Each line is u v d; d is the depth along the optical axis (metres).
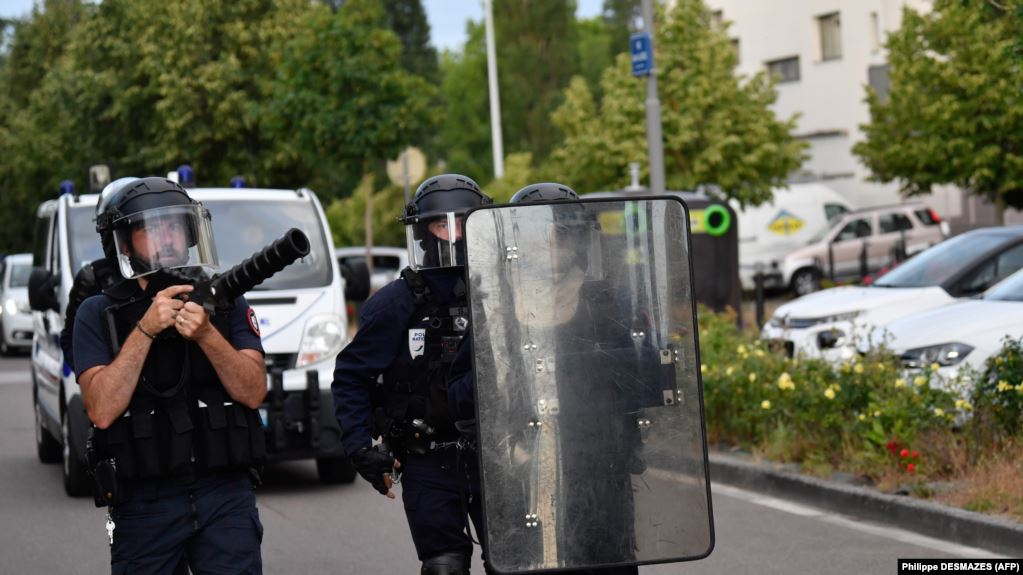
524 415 4.20
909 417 9.12
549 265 4.22
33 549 8.33
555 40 65.75
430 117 22.97
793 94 40.25
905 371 10.05
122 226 4.31
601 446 4.23
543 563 4.20
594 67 68.62
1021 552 7.28
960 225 35.50
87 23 31.34
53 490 10.65
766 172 30.41
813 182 33.47
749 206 31.34
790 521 8.51
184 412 4.26
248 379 4.30
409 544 8.20
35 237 13.32
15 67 48.22
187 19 29.73
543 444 4.20
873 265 30.12
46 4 48.00
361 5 22.55
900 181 27.36
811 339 12.96
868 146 27.25
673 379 4.29
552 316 4.22
